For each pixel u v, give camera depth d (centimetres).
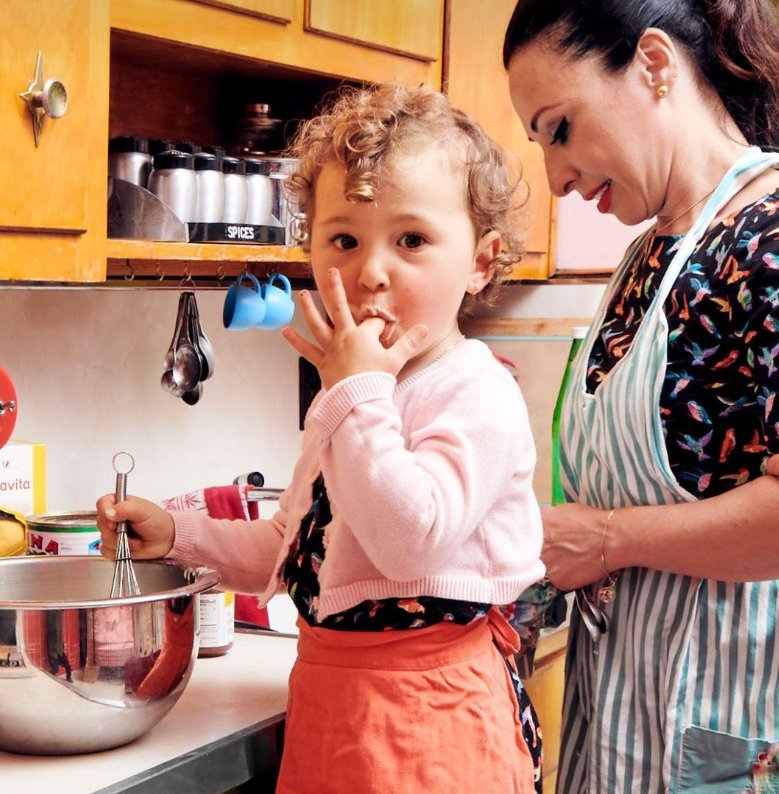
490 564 109
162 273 171
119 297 184
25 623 108
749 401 123
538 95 133
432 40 181
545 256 221
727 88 134
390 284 107
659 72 128
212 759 115
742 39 131
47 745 111
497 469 105
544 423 230
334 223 109
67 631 109
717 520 121
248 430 211
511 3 199
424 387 110
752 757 127
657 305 128
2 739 112
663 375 126
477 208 112
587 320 226
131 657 111
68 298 176
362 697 108
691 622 128
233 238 152
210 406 203
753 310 120
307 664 113
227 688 133
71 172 126
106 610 110
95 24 127
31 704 109
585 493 141
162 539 129
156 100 174
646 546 127
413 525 99
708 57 131
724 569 122
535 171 212
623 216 138
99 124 129
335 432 101
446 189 108
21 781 107
